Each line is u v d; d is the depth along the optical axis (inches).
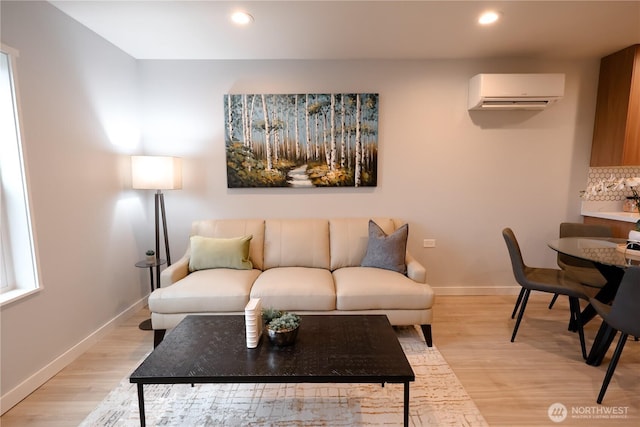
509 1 80.6
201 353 61.2
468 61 121.1
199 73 121.5
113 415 66.6
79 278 90.4
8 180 72.8
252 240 115.5
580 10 84.9
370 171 124.8
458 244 130.2
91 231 95.6
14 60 70.9
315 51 113.5
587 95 122.0
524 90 111.2
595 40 104.2
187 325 73.4
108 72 103.7
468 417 65.7
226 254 105.7
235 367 56.4
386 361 58.5
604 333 81.3
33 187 75.6
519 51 113.4
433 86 122.2
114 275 106.3
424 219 128.8
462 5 82.5
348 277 98.8
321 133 123.1
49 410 68.3
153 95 122.0
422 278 97.2
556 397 71.7
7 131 71.4
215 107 123.0
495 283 132.5
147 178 109.2
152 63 120.6
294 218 127.8
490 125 123.8
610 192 126.0
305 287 92.3
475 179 126.6
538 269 104.7
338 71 121.6
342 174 125.0
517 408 68.3
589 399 71.1
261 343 65.0
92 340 94.9
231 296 90.5
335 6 83.0
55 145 82.3
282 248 114.8
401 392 73.2
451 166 126.0
